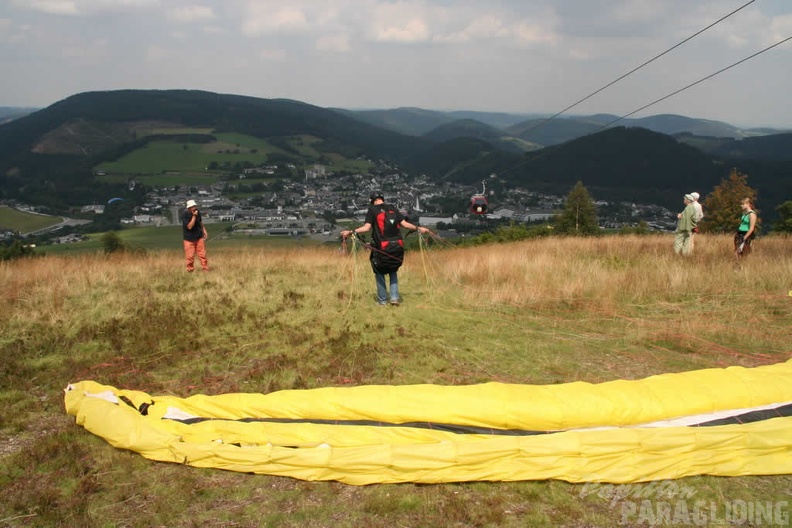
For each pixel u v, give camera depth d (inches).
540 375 199.0
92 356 216.1
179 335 240.1
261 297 309.9
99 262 452.4
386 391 160.9
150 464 140.5
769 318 264.5
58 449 144.6
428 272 392.2
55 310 270.4
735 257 384.5
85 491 127.7
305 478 132.9
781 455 136.2
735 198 1258.0
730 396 156.7
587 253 473.1
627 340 239.6
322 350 221.9
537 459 131.8
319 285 349.7
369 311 283.1
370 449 132.4
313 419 154.9
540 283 327.6
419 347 226.8
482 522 117.1
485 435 145.9
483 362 211.6
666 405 152.6
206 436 147.8
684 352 225.6
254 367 205.5
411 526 116.2
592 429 145.9
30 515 119.4
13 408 170.9
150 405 162.7
